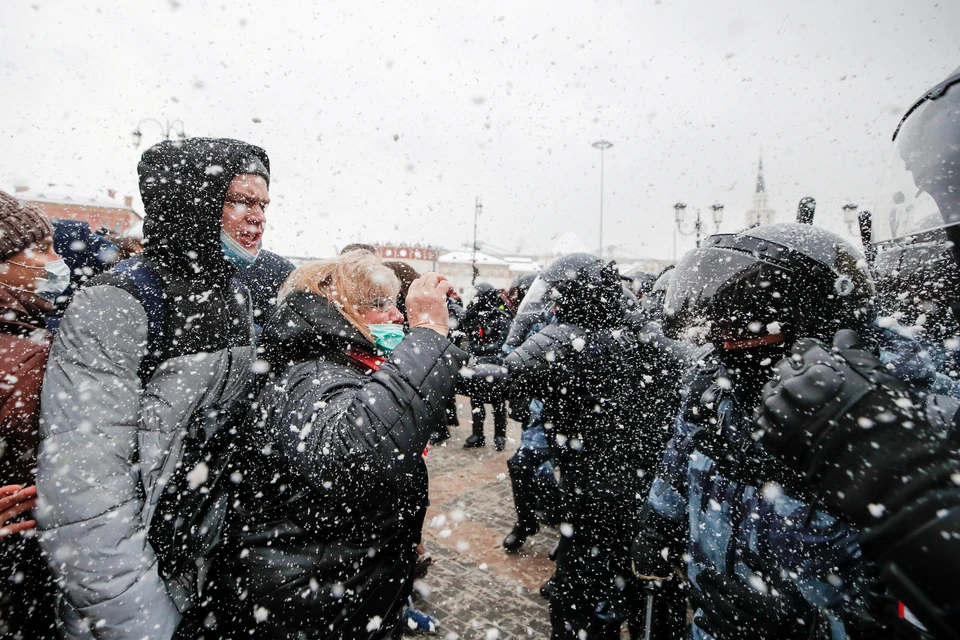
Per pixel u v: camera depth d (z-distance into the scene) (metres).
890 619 0.84
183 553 1.12
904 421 0.60
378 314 1.37
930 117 0.81
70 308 1.08
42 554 1.10
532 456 3.17
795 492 1.05
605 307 1.99
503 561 3.16
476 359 2.02
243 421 1.27
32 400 1.13
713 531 1.22
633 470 1.89
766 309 1.00
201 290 1.22
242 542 1.14
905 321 1.09
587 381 1.88
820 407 0.63
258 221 1.37
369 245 2.97
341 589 1.14
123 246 2.25
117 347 1.05
